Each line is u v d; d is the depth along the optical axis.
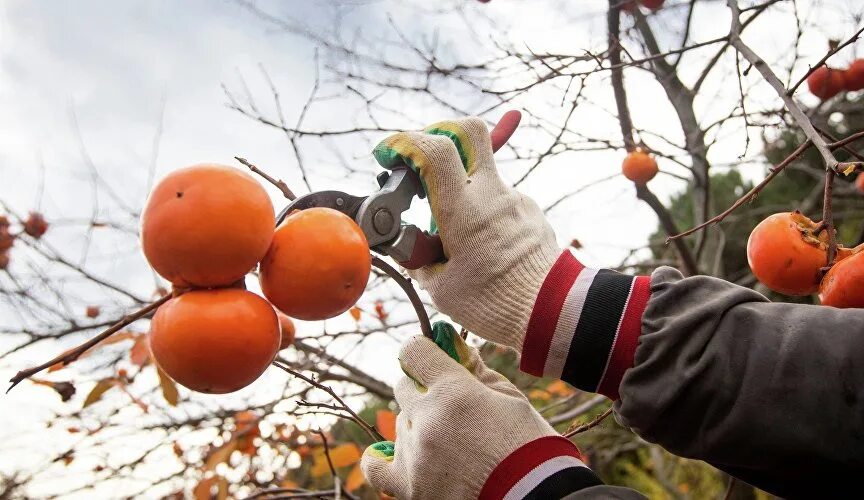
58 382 0.86
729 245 2.45
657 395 0.42
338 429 1.58
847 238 2.17
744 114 0.83
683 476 2.18
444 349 0.53
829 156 0.57
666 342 0.42
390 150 0.51
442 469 0.48
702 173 1.30
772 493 0.45
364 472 0.56
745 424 0.40
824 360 0.39
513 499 0.46
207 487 1.12
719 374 0.41
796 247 0.57
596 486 0.44
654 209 1.27
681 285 0.45
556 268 0.49
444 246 0.50
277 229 0.43
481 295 0.49
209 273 0.40
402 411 0.53
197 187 0.39
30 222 1.20
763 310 0.42
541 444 0.48
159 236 0.38
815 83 1.05
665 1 1.19
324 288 0.41
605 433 1.99
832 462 0.39
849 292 0.52
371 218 0.48
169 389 0.98
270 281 0.41
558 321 0.46
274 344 0.42
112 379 1.03
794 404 0.39
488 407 0.49
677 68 1.26
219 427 1.29
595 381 0.46
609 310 0.46
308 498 1.23
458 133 0.52
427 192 0.49
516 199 0.52
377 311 1.36
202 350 0.39
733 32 0.80
